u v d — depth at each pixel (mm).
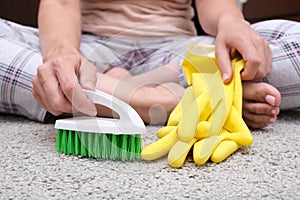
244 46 723
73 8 900
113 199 482
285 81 814
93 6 1016
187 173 560
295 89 824
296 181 533
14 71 830
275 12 1789
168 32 787
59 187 514
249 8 1749
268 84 770
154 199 481
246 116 774
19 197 487
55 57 690
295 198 485
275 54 812
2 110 885
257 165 589
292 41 820
